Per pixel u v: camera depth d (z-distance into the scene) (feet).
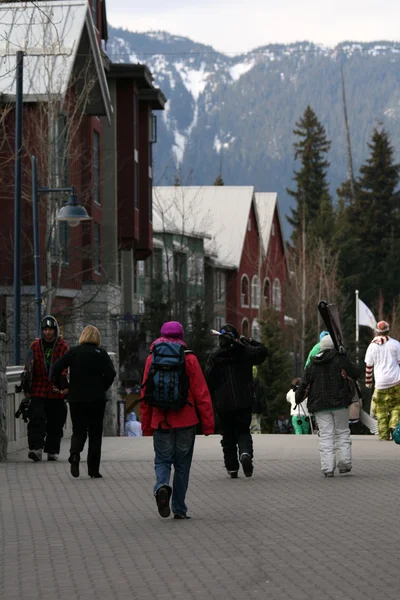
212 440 156.66
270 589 59.93
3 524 82.23
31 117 257.34
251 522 82.64
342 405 109.19
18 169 189.78
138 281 425.28
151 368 84.43
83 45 281.74
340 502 92.17
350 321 627.87
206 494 98.32
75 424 108.58
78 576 63.72
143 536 77.00
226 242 648.38
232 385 106.73
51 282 254.47
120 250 371.56
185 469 85.05
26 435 144.25
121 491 100.12
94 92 296.10
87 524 82.28
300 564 66.64
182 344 85.56
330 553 69.87
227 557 69.21
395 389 150.20
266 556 69.36
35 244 197.67
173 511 84.79
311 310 560.20
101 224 328.90
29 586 61.11
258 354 106.73
